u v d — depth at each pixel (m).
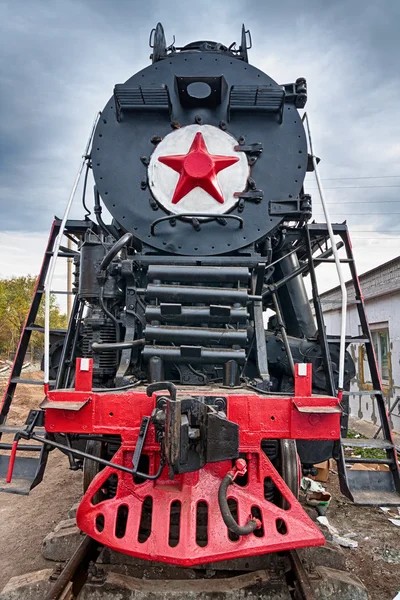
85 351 4.30
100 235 4.21
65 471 7.45
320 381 4.44
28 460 3.70
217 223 4.09
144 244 4.14
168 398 2.93
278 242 4.66
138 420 3.12
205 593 3.12
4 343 34.44
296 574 3.08
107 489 3.93
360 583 3.47
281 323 4.36
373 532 5.03
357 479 3.48
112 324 4.16
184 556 2.73
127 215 4.17
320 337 4.20
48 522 5.24
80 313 4.72
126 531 2.93
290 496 3.09
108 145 4.35
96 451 3.84
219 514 2.98
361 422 12.63
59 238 3.97
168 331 3.74
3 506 5.87
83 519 3.08
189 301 3.80
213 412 2.83
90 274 4.09
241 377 3.99
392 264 10.96
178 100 4.44
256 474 3.17
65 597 2.79
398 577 4.00
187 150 4.23
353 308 13.85
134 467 2.84
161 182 4.18
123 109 4.38
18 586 3.28
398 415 10.75
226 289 3.81
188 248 4.04
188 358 3.71
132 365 4.04
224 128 4.34
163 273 3.83
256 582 3.17
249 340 4.18
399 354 10.80
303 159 4.32
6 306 34.91
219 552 2.79
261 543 2.87
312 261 4.37
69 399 3.18
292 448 3.73
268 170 4.27
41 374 22.17
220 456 2.78
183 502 2.97
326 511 5.61
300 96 4.41
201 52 4.68
